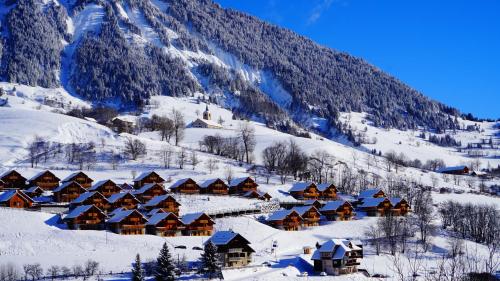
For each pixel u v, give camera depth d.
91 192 188.25
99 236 155.25
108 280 122.94
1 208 163.38
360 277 135.75
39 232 153.12
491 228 178.62
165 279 122.19
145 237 159.75
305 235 182.62
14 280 121.50
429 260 151.25
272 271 139.25
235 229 178.25
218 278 128.88
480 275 35.16
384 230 178.25
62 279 122.94
